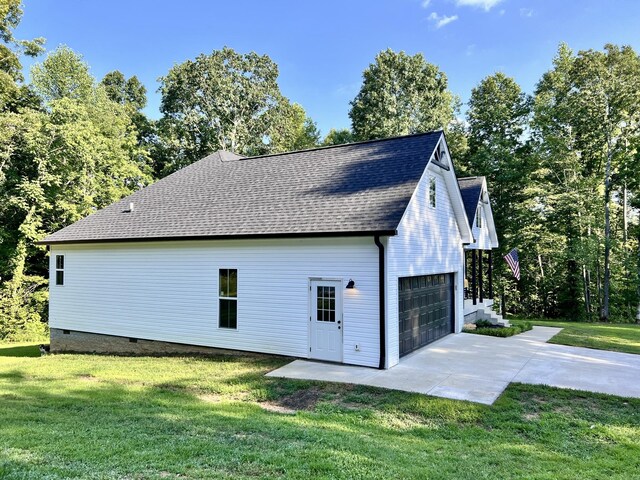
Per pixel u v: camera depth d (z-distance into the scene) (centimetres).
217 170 1702
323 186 1239
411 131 3422
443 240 1405
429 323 1307
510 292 2945
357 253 1020
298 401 779
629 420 657
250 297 1173
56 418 631
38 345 1919
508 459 501
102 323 1464
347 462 445
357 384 859
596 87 2477
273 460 439
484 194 2028
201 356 1216
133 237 1346
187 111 3500
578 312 2703
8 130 2050
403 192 1056
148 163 3538
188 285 1285
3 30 2478
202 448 477
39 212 2233
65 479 367
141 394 812
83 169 2327
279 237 1081
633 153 2472
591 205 2556
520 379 887
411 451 513
